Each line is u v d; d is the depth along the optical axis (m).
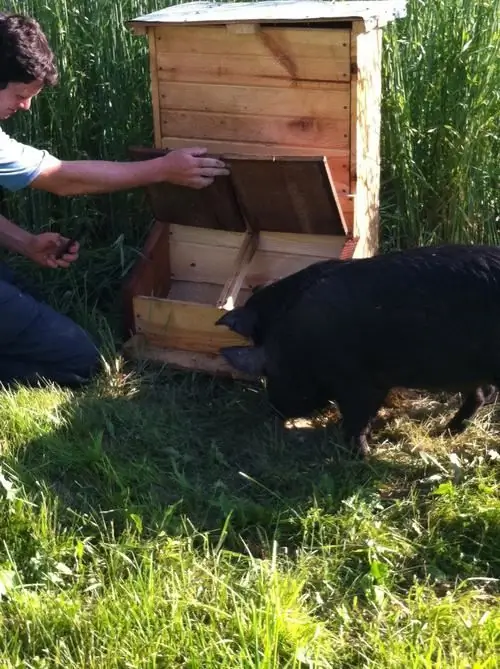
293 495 1.81
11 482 1.71
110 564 1.55
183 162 2.05
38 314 2.16
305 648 1.36
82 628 1.42
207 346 2.25
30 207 2.60
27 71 1.99
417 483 1.83
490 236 2.56
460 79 2.46
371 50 2.13
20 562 1.58
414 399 2.21
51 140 2.59
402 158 2.50
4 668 1.35
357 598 1.52
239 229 2.27
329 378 1.95
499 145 2.56
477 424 2.04
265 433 2.05
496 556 1.62
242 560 1.60
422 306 1.85
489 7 2.45
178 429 2.04
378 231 2.44
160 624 1.42
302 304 1.92
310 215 2.11
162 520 1.66
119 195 2.64
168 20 2.10
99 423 1.98
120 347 2.34
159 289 2.39
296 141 2.14
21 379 2.20
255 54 2.09
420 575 1.59
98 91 2.63
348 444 1.98
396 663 1.35
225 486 1.82
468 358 1.88
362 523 1.67
